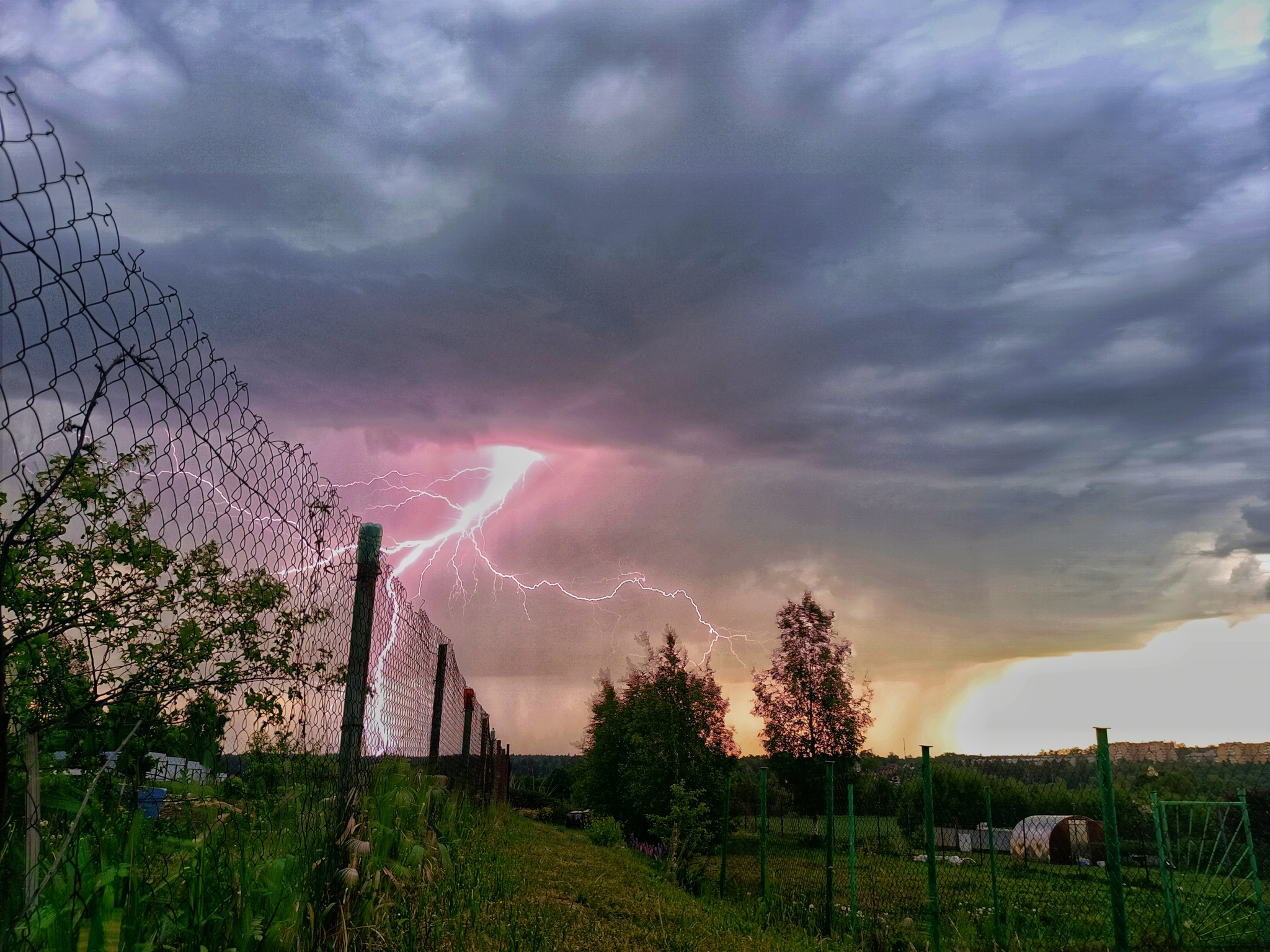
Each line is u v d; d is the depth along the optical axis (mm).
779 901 10922
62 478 2090
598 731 30578
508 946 4867
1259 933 10500
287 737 3543
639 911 7676
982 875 16359
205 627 3082
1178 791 19047
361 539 4734
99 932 2361
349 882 3998
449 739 10430
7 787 2262
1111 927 10820
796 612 41469
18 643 2453
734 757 25875
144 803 3193
